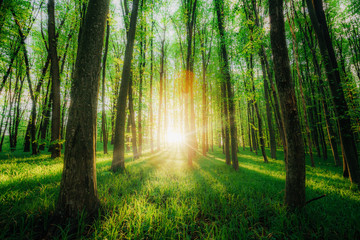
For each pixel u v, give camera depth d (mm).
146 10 9750
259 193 4605
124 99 7266
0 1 7480
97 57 3104
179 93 19391
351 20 14289
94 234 2391
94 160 3131
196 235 2744
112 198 3709
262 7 10953
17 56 11914
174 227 2670
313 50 10172
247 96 8570
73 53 12023
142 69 11906
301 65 14961
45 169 6398
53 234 2406
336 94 6457
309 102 15562
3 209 2836
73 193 2738
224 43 9008
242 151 23062
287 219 3023
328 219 3098
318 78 9719
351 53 15375
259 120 12805
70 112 2904
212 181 5961
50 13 9766
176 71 21609
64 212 2680
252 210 3432
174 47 19203
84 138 2883
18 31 10852
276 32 3627
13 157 10188
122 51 16797
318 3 6906
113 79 16344
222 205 3721
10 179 4820
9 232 2389
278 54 3623
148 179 5945
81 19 9477
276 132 24141
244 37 8867
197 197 4230
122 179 5496
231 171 8172
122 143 7047
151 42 14359
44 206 3014
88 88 2955
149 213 3037
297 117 3564
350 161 6016
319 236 2605
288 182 3633
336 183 6094
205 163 10742
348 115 6172
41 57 15648
